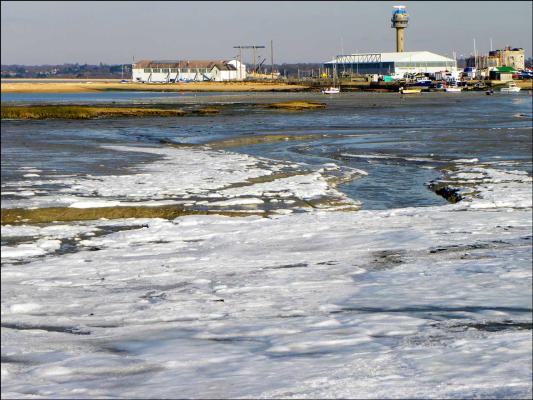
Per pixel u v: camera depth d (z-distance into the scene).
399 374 7.64
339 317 12.37
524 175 41.09
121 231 26.72
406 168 46.41
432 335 10.33
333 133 74.75
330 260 20.19
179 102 167.62
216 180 39.09
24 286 17.05
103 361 9.26
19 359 9.66
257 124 90.62
